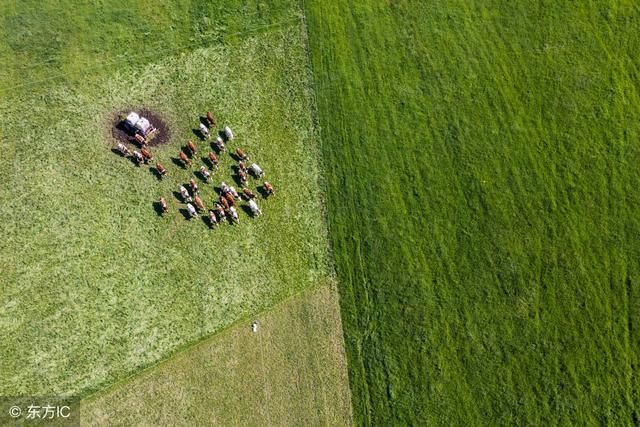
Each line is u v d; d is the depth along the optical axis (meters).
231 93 49.31
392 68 53.09
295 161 47.75
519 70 54.59
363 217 46.56
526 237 47.38
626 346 44.12
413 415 40.50
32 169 42.44
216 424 37.47
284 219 45.28
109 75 47.50
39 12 48.19
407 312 43.59
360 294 43.75
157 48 49.62
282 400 39.03
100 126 45.16
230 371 39.16
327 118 50.00
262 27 52.72
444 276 45.25
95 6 49.59
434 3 56.88
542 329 44.16
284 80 50.91
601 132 52.44
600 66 55.56
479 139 50.97
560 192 49.47
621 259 47.22
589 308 45.19
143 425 36.53
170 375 38.31
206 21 51.72
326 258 44.69
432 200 48.00
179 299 40.78
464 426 40.69
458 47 55.00
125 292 40.12
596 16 58.16
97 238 41.28
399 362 41.91
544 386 42.31
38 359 37.16
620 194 49.88
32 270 39.38
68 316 38.62
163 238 42.38
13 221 40.50
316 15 54.25
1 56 46.09
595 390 42.50
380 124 50.44
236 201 44.94
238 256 43.12
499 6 57.72
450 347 42.88
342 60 52.66
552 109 53.03
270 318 41.59
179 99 48.00
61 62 46.97
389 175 48.50
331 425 39.12
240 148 47.12
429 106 51.91
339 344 41.78
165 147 45.66
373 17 55.22
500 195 48.88
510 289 45.28
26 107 44.62
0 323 37.66
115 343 38.56
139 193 43.44
